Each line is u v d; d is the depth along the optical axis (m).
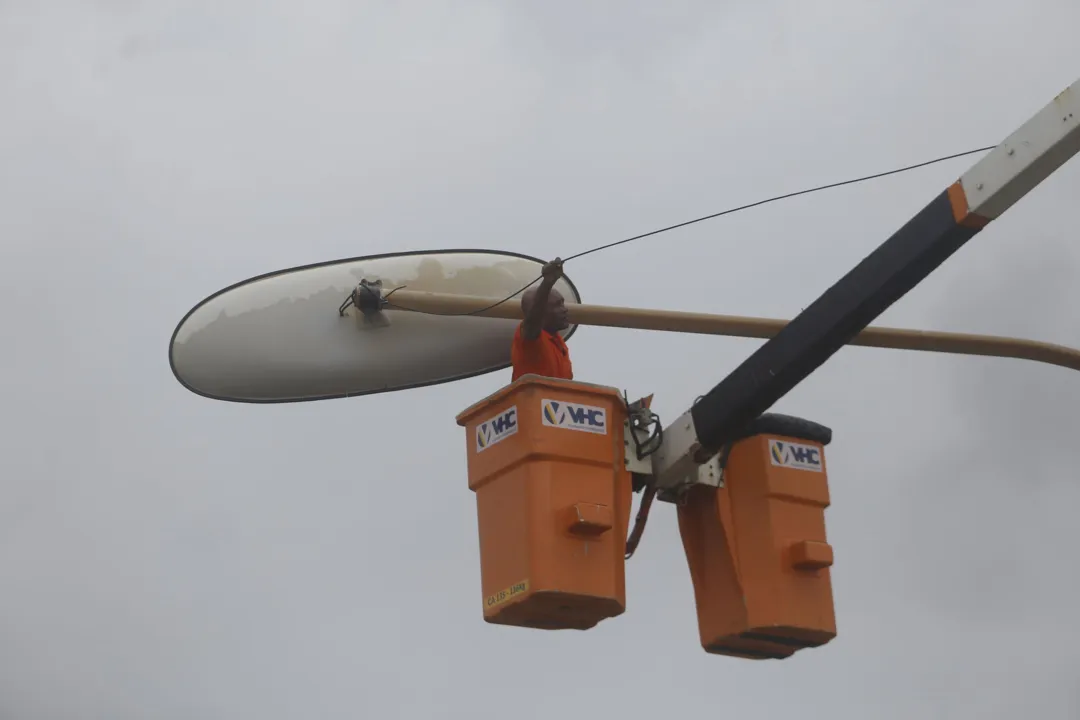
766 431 10.63
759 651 10.73
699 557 10.65
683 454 10.13
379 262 12.73
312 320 12.65
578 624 9.91
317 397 12.68
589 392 9.91
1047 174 8.70
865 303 9.22
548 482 9.55
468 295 12.16
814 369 9.71
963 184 8.90
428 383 12.60
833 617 10.38
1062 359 11.05
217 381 12.71
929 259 9.06
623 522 9.88
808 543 10.25
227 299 12.80
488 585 9.66
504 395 9.84
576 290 12.66
